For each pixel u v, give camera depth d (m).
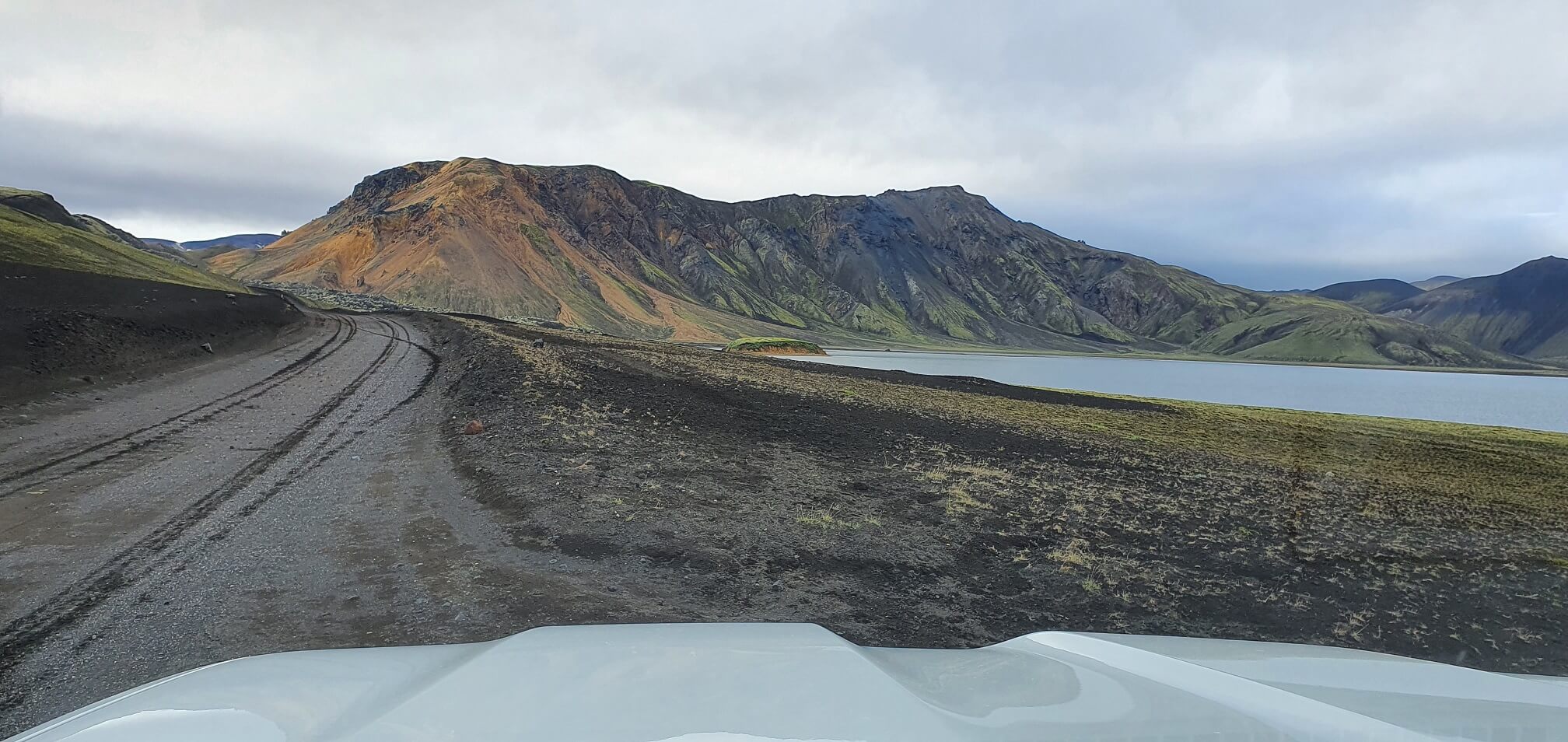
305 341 31.81
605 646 1.65
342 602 5.53
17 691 4.05
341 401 17.09
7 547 6.65
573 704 1.24
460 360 26.47
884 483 12.84
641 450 12.69
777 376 37.16
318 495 8.91
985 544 9.55
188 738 1.12
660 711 1.21
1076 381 101.12
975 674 1.71
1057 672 1.72
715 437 15.59
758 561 7.55
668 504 9.23
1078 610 7.52
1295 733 1.29
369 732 1.10
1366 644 7.85
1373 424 45.81
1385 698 1.55
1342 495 18.84
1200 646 2.00
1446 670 1.78
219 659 4.48
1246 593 8.97
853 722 1.18
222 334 27.42
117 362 18.31
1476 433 43.22
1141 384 102.25
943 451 17.89
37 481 9.01
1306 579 9.99
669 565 7.09
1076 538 10.41
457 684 1.34
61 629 4.90
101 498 8.41
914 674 1.70
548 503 8.59
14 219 47.44
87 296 24.09
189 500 8.45
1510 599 10.16
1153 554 10.24
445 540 7.32
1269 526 13.47
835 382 39.06
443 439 12.84
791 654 1.60
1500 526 16.78
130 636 4.80
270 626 5.01
